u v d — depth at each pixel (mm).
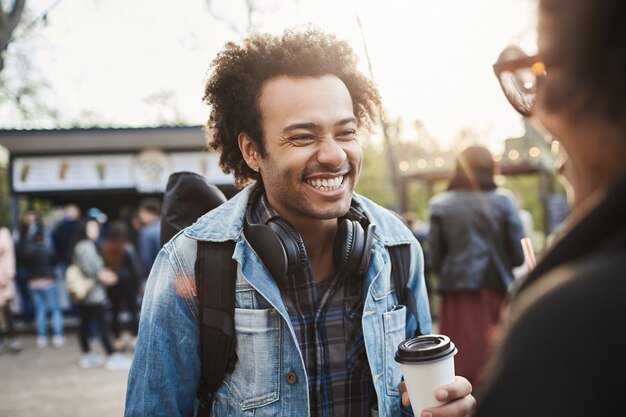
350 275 1274
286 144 1169
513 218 3766
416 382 1062
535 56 696
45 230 8688
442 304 3896
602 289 458
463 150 3910
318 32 1257
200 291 1210
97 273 6582
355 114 1347
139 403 1190
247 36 1293
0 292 7410
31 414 4891
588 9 504
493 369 509
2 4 4688
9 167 8938
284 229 1205
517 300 544
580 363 447
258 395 1180
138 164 8938
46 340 8000
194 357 1219
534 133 7898
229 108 1291
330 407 1213
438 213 3869
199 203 1557
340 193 1179
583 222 507
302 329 1219
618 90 507
